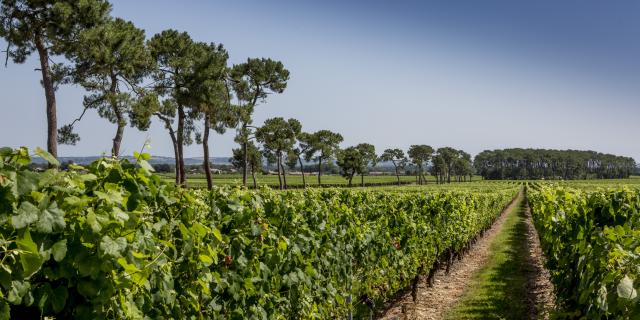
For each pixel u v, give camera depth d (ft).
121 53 83.15
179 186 11.25
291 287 15.84
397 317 27.35
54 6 66.18
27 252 6.70
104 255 7.84
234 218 13.28
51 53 75.97
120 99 87.56
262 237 13.84
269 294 14.56
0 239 6.63
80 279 7.86
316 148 258.98
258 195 15.84
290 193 20.67
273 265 14.34
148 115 94.68
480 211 62.64
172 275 10.51
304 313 16.52
